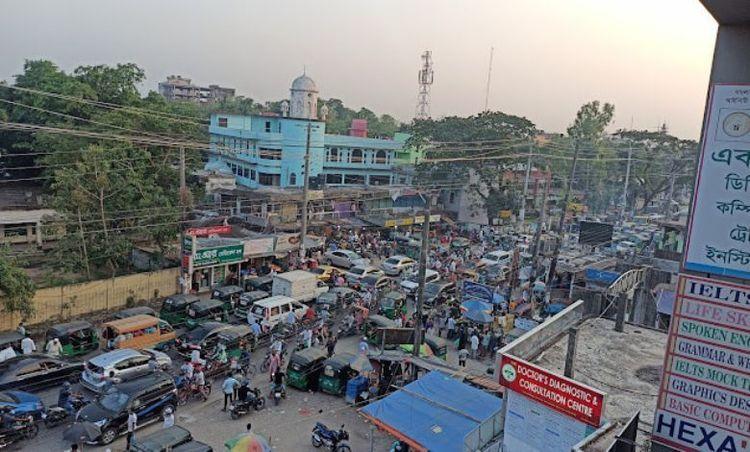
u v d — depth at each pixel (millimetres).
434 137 65625
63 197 32656
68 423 18906
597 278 34312
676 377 8578
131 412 18234
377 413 17156
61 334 23328
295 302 29391
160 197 36156
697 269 8258
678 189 79500
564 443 13484
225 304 29016
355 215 56844
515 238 54125
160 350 24766
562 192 76188
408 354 22531
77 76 54625
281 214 51688
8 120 56562
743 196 7793
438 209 64688
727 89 7785
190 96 176500
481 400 17938
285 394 21891
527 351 16312
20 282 25875
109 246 33188
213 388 22406
